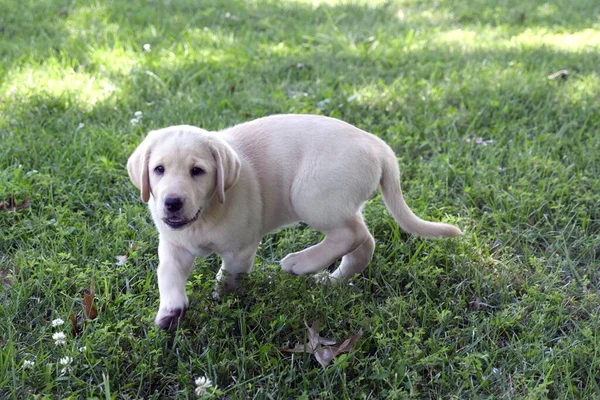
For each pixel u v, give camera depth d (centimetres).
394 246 168
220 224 141
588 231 176
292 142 147
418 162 199
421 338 145
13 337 140
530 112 228
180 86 234
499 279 160
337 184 144
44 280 153
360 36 302
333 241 149
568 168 192
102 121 213
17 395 130
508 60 277
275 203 147
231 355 138
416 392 132
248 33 296
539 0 386
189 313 144
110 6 321
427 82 244
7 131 204
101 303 147
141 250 162
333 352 139
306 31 306
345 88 237
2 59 250
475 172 193
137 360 136
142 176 138
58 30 288
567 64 271
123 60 254
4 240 165
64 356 136
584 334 144
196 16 316
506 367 139
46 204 178
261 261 163
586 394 134
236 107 223
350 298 150
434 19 345
